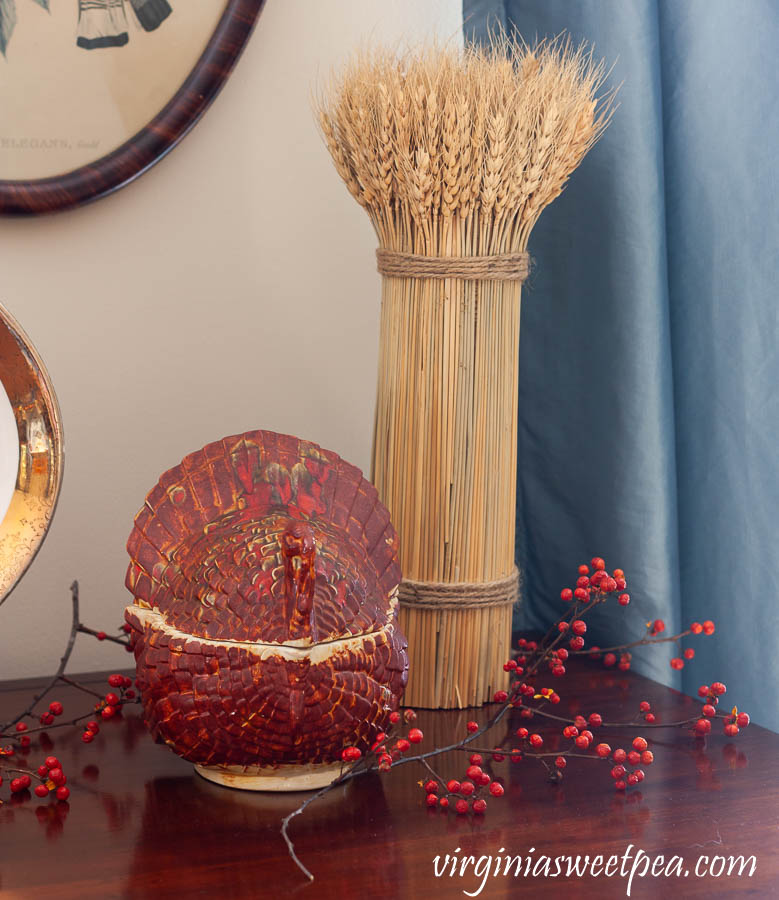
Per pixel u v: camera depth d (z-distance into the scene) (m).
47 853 0.65
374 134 0.83
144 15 0.98
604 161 1.00
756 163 0.92
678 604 1.01
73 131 0.98
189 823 0.69
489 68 0.87
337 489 0.80
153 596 0.73
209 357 1.08
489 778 0.73
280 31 1.07
